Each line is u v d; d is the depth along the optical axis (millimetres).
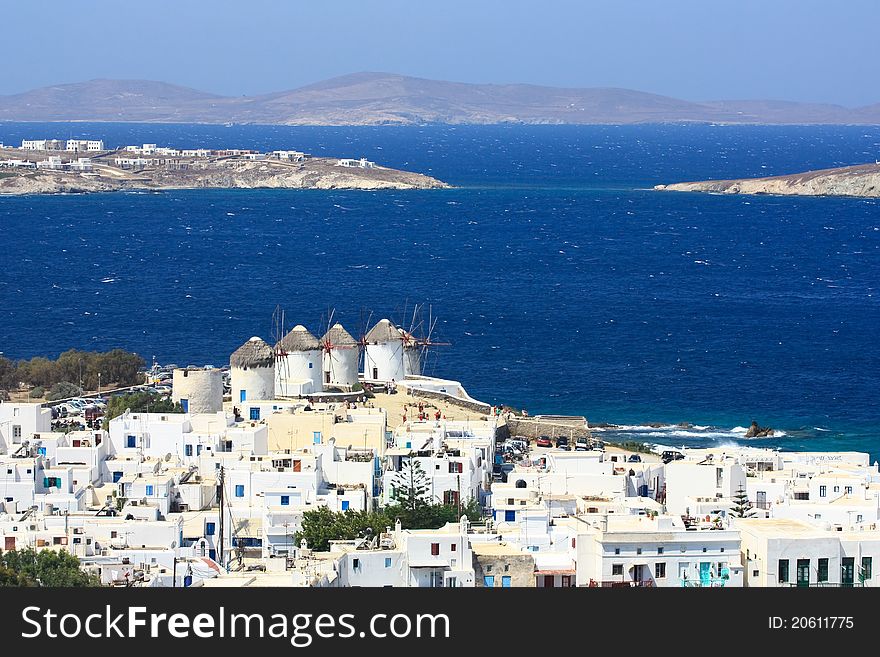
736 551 153625
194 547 188000
